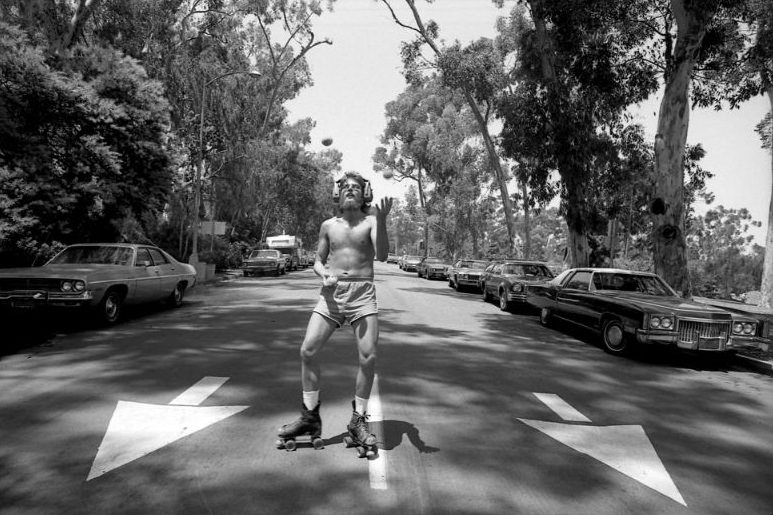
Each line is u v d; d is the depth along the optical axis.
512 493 3.55
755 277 63.44
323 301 4.13
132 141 15.28
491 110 28.61
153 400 5.35
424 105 47.34
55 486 3.43
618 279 10.43
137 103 15.58
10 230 12.22
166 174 16.45
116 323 10.45
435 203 50.72
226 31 33.72
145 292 11.32
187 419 4.79
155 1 27.09
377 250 4.01
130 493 3.36
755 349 9.38
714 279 57.22
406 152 51.31
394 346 8.98
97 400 5.31
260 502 3.28
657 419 5.50
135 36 26.89
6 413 4.88
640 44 17.56
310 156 51.88
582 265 18.00
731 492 3.76
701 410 5.94
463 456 4.17
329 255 4.21
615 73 17.81
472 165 41.66
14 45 12.79
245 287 21.08
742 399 6.55
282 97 42.31
